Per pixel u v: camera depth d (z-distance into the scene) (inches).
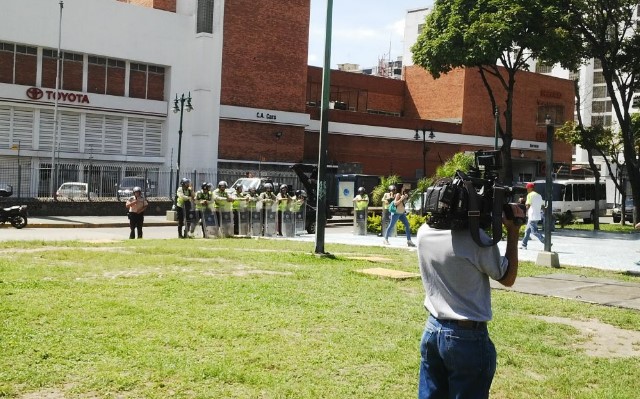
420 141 2395.4
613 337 314.7
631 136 1376.7
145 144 1839.3
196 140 1892.2
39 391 199.3
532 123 2753.4
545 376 245.3
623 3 1300.4
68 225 1135.6
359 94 2534.5
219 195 871.1
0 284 362.6
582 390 228.2
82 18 1712.6
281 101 2057.1
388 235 817.5
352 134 2229.3
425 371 144.5
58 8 1670.8
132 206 802.8
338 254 638.5
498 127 1322.6
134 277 408.8
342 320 310.7
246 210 919.0
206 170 1872.5
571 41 1301.7
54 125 1577.3
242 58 1971.0
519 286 465.1
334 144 2198.6
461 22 1296.8
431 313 141.5
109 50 1760.6
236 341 264.4
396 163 2346.2
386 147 2320.4
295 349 256.5
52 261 474.9
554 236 1112.2
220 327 282.8
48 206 1343.5
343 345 265.9
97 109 1736.0
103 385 205.5
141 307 315.6
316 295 371.9
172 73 1872.5
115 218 1333.7
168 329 276.7
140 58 1813.5
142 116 1822.1
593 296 429.1
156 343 254.5
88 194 1408.7
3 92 1592.0
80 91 1729.8
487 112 2588.6
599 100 3767.2
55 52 1696.6
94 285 372.2
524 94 2719.0
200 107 1891.0
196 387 208.2
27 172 1581.0
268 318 305.9
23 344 243.8
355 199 1015.6
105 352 240.1
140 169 1592.0
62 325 274.8
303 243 763.4
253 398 201.3
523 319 339.0
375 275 468.4
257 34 1998.0
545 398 218.2
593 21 1327.5
